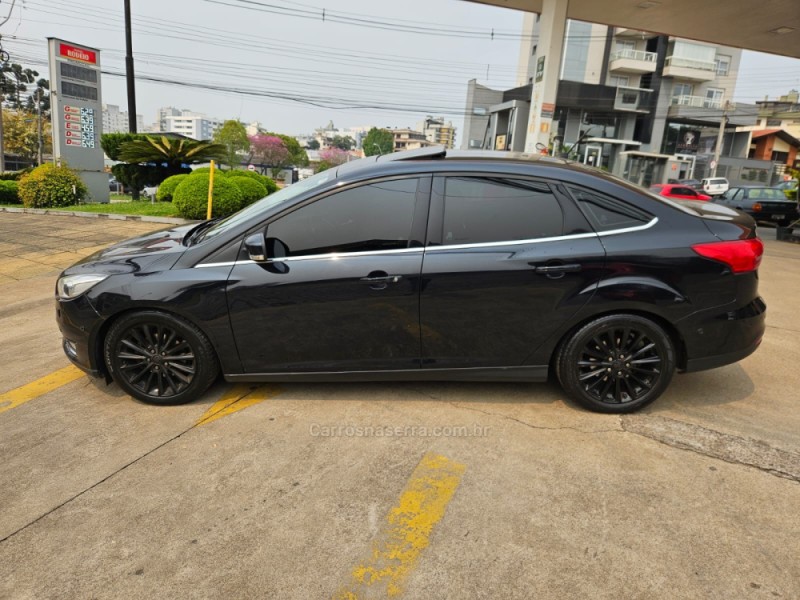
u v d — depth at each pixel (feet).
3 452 9.31
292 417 10.40
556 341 10.17
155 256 10.64
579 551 6.95
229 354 10.45
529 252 9.80
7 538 7.27
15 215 40.45
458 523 7.48
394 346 10.23
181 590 6.38
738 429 10.00
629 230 9.92
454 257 9.82
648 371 10.29
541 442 9.52
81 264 11.21
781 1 41.86
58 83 46.80
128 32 53.93
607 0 44.47
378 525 7.46
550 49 43.34
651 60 124.26
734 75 129.80
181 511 7.76
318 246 10.05
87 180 49.80
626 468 8.75
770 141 144.46
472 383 11.83
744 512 7.70
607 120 128.16
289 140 224.33
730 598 6.21
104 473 8.68
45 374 12.62
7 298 19.15
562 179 10.04
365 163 10.89
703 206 11.52
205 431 9.93
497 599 6.22
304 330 10.18
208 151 50.11
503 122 132.26
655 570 6.63
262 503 7.92
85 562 6.82
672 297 9.75
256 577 6.57
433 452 9.20
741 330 10.07
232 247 10.21
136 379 10.81
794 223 42.55
